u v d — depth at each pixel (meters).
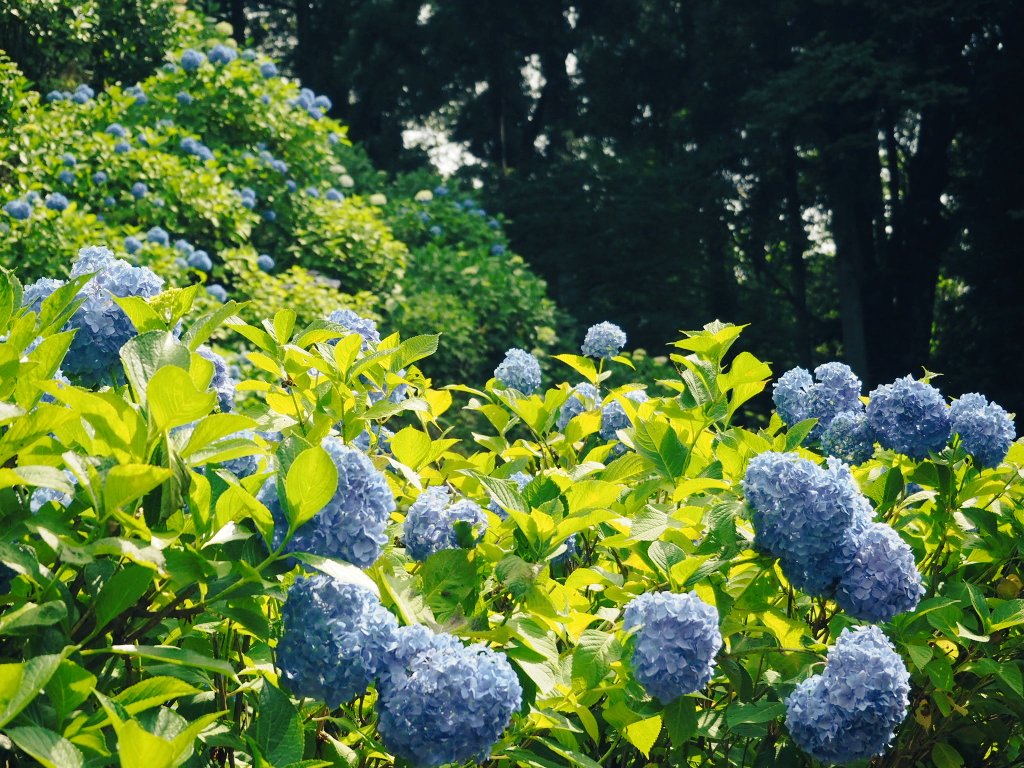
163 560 1.31
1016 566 2.69
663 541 2.04
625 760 2.20
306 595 1.45
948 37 19.55
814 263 25.47
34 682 1.06
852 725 1.82
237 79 9.96
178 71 9.85
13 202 6.76
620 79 23.41
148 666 1.42
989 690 2.47
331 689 1.44
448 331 9.93
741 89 21.64
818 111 19.36
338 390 2.21
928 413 2.55
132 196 8.01
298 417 2.14
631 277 20.62
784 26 20.81
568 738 1.86
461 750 1.43
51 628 1.30
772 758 2.19
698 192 20.97
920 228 20.69
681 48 23.09
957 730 2.48
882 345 21.00
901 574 1.99
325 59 25.72
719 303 22.31
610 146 23.17
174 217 8.08
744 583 2.12
